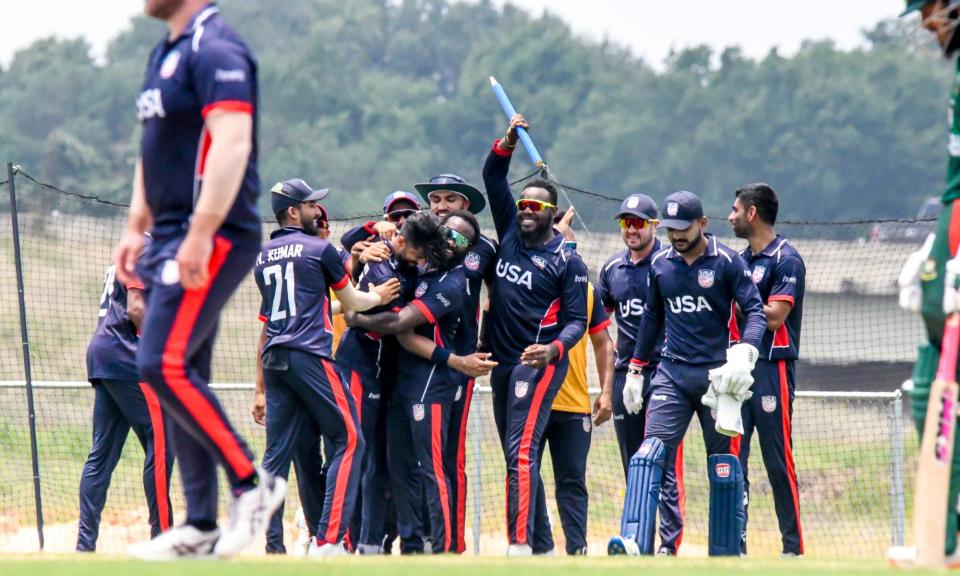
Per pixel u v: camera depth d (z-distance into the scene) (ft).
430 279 92.73
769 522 151.74
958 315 51.08
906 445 153.89
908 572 47.50
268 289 89.04
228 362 188.14
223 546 52.95
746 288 89.92
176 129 52.85
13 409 175.11
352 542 102.63
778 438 100.17
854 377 185.68
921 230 190.70
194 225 50.72
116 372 98.43
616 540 80.69
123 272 56.49
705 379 90.79
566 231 108.37
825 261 190.90
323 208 98.27
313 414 88.63
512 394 92.89
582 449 101.65
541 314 94.89
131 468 166.20
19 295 119.85
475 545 120.98
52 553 62.03
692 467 172.35
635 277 104.94
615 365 106.52
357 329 95.45
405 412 93.30
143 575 45.75
